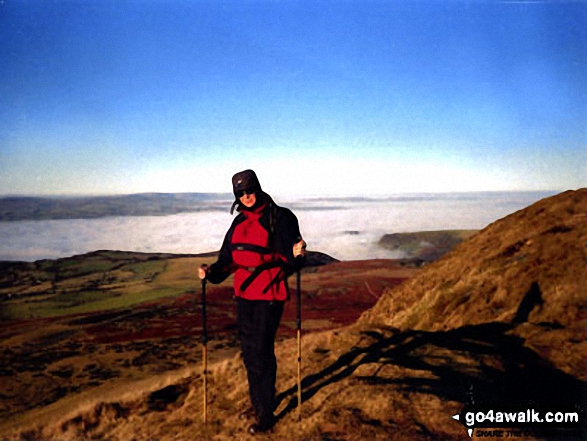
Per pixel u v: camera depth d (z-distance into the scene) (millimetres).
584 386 4320
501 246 8383
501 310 6664
